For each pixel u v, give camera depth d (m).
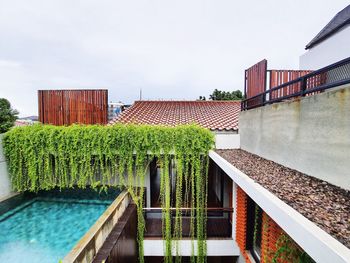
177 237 6.92
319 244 1.72
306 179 3.60
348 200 2.65
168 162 7.48
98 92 9.62
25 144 7.53
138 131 7.40
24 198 8.15
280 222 2.38
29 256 5.36
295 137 4.26
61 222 7.05
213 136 7.43
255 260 5.08
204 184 7.59
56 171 7.67
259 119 6.13
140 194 7.18
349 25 6.54
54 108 9.87
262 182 3.45
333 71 3.30
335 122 3.12
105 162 7.59
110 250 4.47
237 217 6.24
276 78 6.50
